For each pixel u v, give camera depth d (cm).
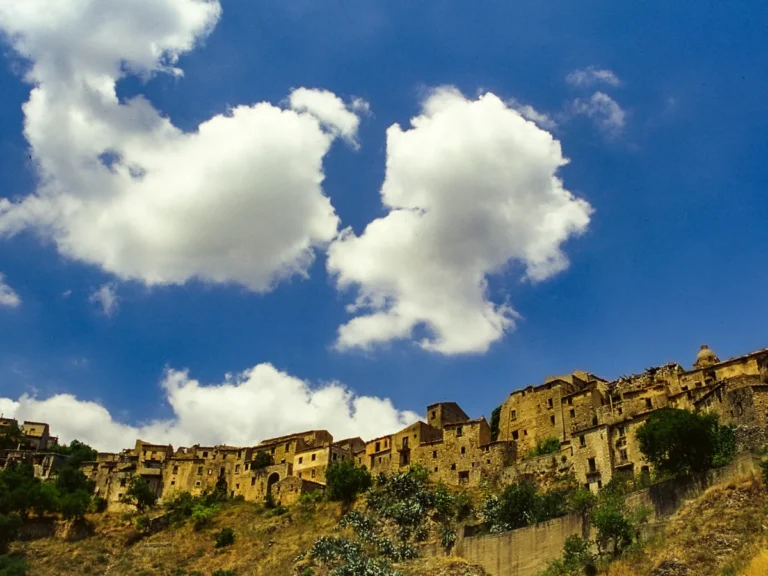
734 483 6712
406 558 9194
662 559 6384
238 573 10519
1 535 12019
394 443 13300
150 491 14125
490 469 11694
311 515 12019
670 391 11125
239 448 15375
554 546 7806
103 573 11412
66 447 17688
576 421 11850
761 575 5550
